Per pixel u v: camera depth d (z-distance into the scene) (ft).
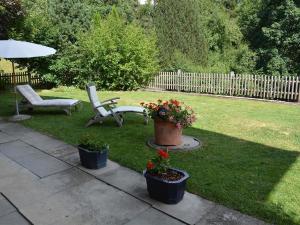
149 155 17.42
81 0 74.02
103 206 12.13
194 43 60.59
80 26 60.39
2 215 11.63
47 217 11.43
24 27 43.50
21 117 26.66
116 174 15.02
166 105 18.58
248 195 12.91
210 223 10.94
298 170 15.57
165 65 55.06
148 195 12.89
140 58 44.80
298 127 23.94
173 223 10.98
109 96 39.50
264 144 19.72
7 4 39.73
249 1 73.31
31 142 20.17
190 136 21.18
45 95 40.16
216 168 15.71
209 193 13.01
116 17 48.73
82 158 15.85
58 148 18.89
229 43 69.46
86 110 30.12
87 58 45.52
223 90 40.34
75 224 10.99
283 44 51.83
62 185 13.93
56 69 45.85
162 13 57.52
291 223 11.00
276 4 56.24
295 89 35.22
